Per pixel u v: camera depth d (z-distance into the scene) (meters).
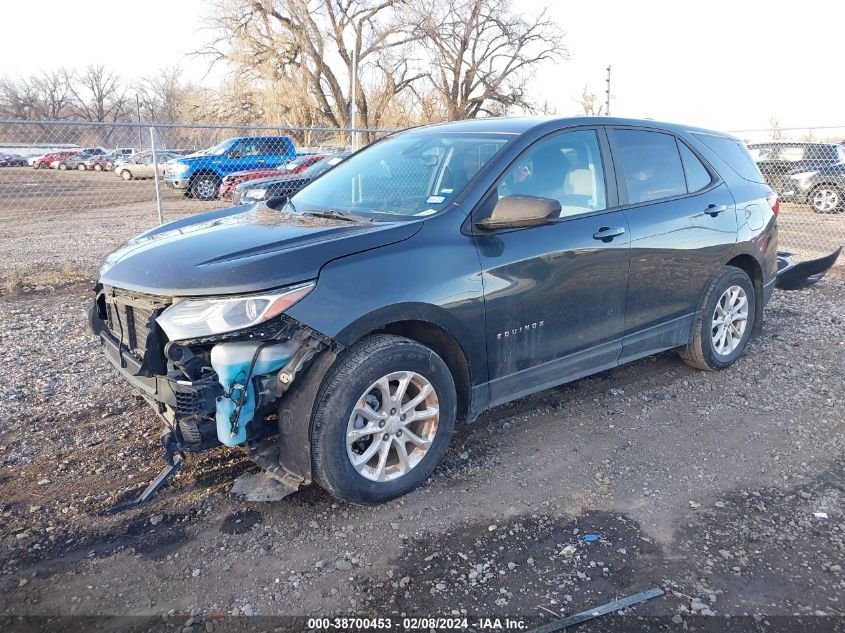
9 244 11.59
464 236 3.44
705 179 4.82
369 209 3.79
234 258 3.03
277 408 3.10
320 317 2.92
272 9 37.06
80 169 37.25
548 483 3.48
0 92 70.12
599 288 4.00
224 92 39.44
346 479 3.07
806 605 2.59
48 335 5.91
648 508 3.26
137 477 3.51
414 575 2.76
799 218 15.51
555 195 3.89
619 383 4.84
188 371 2.91
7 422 4.12
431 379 3.31
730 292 4.98
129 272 3.24
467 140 4.02
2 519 3.12
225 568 2.81
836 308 7.02
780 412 4.34
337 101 40.41
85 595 2.64
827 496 3.36
